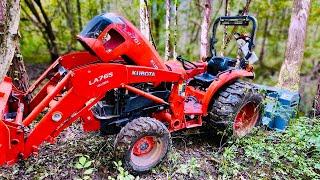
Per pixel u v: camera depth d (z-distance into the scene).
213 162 3.66
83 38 3.03
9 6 2.62
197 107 3.89
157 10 11.05
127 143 3.09
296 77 6.26
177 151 3.84
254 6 11.36
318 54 11.02
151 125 3.19
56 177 3.26
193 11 11.80
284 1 11.16
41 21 11.68
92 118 3.29
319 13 9.72
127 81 3.15
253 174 3.52
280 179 3.49
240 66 4.20
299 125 4.21
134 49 3.23
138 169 3.25
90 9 11.96
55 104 2.91
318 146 3.62
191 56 11.62
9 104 3.34
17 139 2.79
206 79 3.96
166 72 3.38
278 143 4.12
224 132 3.84
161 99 3.48
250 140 4.01
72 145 3.86
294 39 6.12
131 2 11.47
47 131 2.93
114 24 3.09
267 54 12.67
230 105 3.79
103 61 3.12
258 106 4.17
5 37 2.68
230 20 4.23
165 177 3.34
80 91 2.94
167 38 7.16
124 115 3.44
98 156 3.58
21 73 4.73
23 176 3.28
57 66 3.49
